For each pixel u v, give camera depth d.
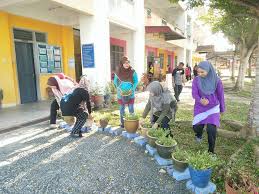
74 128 5.45
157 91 4.65
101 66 9.82
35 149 4.79
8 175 3.75
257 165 3.92
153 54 22.81
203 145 4.93
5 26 8.44
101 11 9.79
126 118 5.47
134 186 3.45
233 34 16.70
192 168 3.23
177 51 25.66
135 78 5.91
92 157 4.42
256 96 5.27
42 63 10.32
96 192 3.31
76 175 3.76
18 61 9.36
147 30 14.28
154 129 4.62
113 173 3.82
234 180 2.93
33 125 6.57
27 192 3.31
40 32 10.22
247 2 5.67
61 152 4.64
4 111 7.88
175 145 4.09
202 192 3.18
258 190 2.73
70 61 11.69
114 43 15.00
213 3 6.91
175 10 23.05
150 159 4.33
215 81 4.16
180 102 10.80
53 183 3.53
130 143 5.13
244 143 5.02
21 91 9.52
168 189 3.37
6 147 4.89
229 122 6.63
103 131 5.93
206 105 4.19
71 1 8.19
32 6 9.13
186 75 21.69
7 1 7.69
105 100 9.30
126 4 12.08
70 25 11.27
